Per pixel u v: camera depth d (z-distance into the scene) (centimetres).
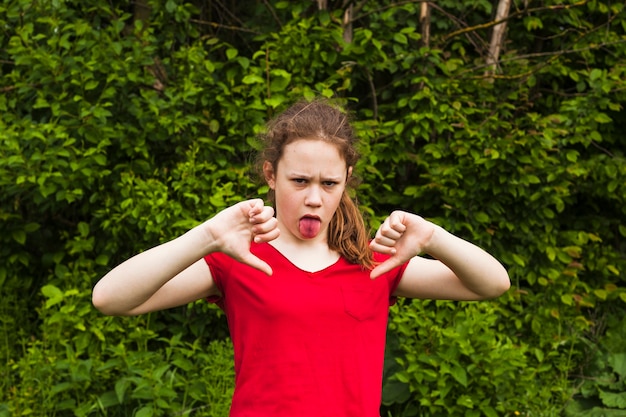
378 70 450
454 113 424
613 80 432
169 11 418
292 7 429
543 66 443
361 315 192
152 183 379
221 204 367
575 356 421
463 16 477
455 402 360
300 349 186
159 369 343
